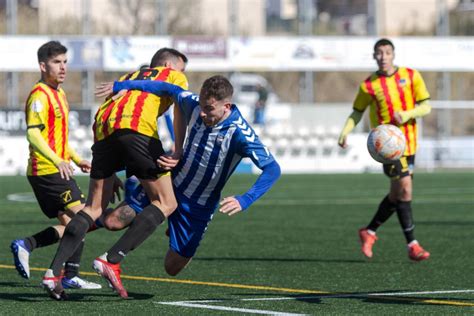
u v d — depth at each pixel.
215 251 23.19
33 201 39.84
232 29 63.97
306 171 63.25
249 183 50.66
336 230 28.66
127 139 14.68
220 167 14.70
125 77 15.57
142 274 18.72
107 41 59.25
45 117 16.59
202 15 67.81
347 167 64.19
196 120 14.61
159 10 63.84
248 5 72.62
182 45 60.62
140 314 13.49
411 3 75.50
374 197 42.09
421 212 34.75
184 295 15.77
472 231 28.09
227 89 14.02
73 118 58.38
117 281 14.37
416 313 13.70
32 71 59.91
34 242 16.16
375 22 66.88
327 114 64.25
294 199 41.25
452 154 68.19
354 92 77.19
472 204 38.28
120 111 14.81
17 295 15.70
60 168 15.73
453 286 17.05
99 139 15.02
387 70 21.47
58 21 63.47
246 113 62.84
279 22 75.88
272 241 25.58
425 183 51.53
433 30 75.62
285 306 14.40
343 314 13.55
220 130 14.43
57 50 16.75
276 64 62.28
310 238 26.39
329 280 17.94
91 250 23.30
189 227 15.29
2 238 25.91
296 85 76.75
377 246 24.47
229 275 18.66
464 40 64.88
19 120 57.97
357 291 16.34
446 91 67.69
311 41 62.72
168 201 14.88
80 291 16.30
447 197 41.97
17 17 62.34
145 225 14.55
